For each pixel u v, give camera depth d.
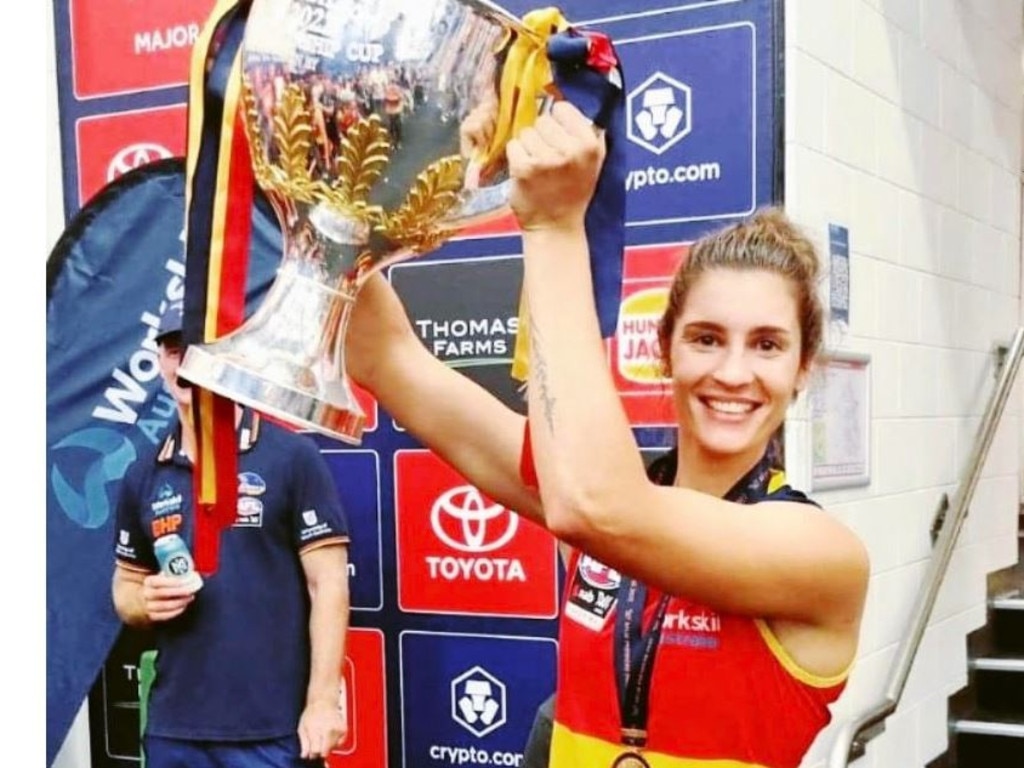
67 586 2.07
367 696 1.97
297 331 0.77
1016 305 3.16
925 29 2.39
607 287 0.87
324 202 0.74
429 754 1.94
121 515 1.92
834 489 1.95
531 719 1.87
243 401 0.75
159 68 2.10
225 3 0.76
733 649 1.16
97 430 2.03
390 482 1.94
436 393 1.14
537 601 1.86
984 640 3.04
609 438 0.86
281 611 1.84
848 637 1.12
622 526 0.88
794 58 1.72
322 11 0.71
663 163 1.76
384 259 0.79
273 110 0.72
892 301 2.24
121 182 2.02
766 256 1.28
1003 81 2.99
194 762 1.87
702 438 1.28
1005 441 3.23
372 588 1.96
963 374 2.73
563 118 0.79
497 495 1.14
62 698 2.10
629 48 1.77
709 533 0.96
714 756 1.18
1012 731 2.73
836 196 1.92
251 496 1.82
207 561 0.82
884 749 2.32
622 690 1.23
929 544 2.49
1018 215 3.18
